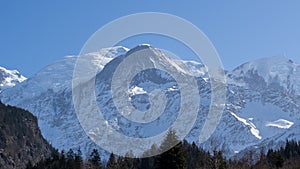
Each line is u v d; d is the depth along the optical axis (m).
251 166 156.25
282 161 158.38
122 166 159.25
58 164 163.75
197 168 147.75
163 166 105.75
